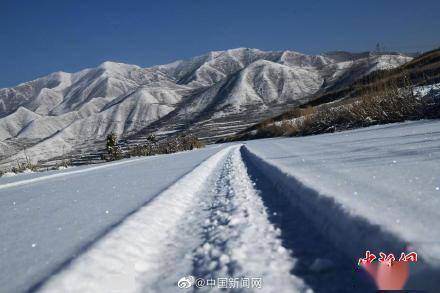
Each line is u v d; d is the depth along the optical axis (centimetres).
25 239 431
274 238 363
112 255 333
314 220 398
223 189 727
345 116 2752
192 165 1289
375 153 773
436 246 239
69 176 1408
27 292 268
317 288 248
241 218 457
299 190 509
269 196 585
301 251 320
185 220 493
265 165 930
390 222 289
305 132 3269
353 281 249
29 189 1045
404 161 605
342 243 313
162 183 828
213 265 312
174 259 344
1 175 2250
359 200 371
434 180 432
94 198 702
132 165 1722
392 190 405
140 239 390
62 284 267
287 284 259
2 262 353
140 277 307
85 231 435
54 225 491
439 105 1797
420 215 302
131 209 541
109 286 282
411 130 1246
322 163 741
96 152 18862
